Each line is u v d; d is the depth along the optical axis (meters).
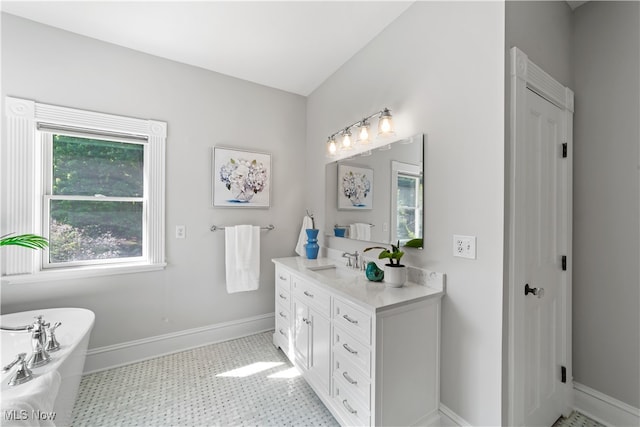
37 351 1.37
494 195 1.30
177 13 1.83
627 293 1.55
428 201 1.63
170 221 2.38
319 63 2.44
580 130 1.72
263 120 2.82
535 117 1.44
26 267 1.88
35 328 1.40
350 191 2.30
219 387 1.92
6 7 1.77
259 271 2.72
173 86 2.38
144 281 2.29
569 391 1.69
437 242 1.58
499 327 1.28
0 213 1.79
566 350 1.67
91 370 2.08
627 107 1.54
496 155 1.29
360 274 2.00
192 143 2.47
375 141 2.05
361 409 1.39
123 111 2.18
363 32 2.02
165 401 1.78
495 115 1.30
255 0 1.71
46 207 1.98
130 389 1.89
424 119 1.66
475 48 1.39
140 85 2.25
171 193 2.38
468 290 1.42
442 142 1.55
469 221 1.41
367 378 1.34
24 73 1.86
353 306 1.45
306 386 1.94
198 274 2.51
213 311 2.59
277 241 2.92
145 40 2.12
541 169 1.48
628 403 1.54
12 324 1.72
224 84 2.62
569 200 1.68
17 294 1.86
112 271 2.14
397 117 1.86
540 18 1.48
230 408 1.72
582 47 1.72
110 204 2.21
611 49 1.60
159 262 2.32
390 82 1.92
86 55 2.06
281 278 2.38
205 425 1.58
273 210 2.88
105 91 2.12
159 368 2.15
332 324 1.64
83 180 2.11
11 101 1.81
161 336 2.36
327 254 2.62
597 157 1.65
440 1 1.57
